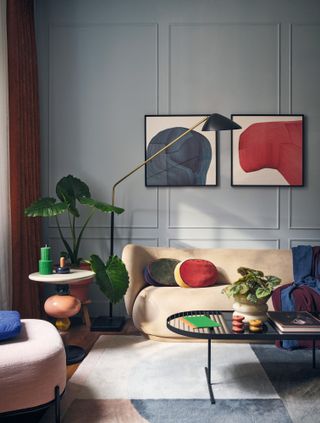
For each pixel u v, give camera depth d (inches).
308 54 154.9
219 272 143.1
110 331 134.6
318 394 85.3
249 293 91.0
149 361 105.1
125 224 156.9
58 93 157.1
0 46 125.0
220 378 93.7
